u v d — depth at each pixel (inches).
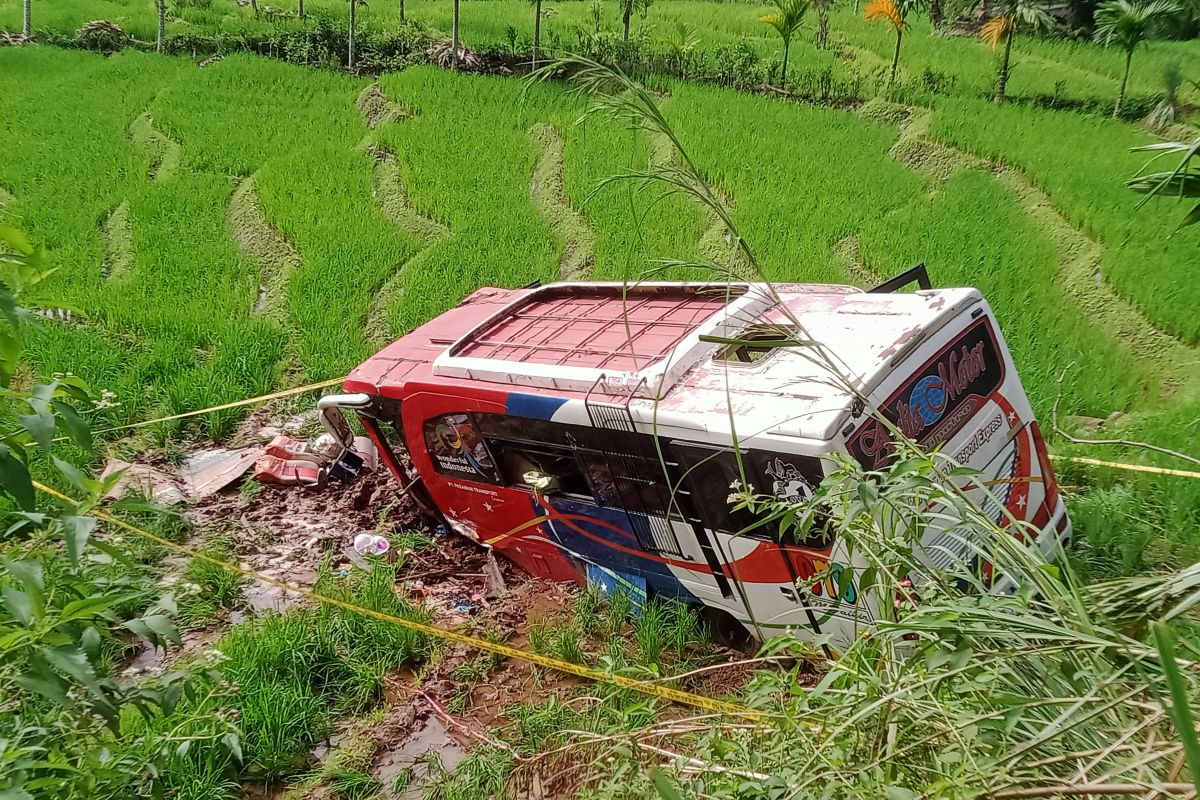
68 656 114.7
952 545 207.9
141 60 1007.0
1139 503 304.5
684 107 813.2
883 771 116.5
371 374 333.7
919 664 120.2
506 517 311.9
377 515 368.5
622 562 283.6
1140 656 103.2
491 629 297.6
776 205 599.8
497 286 524.4
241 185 714.8
